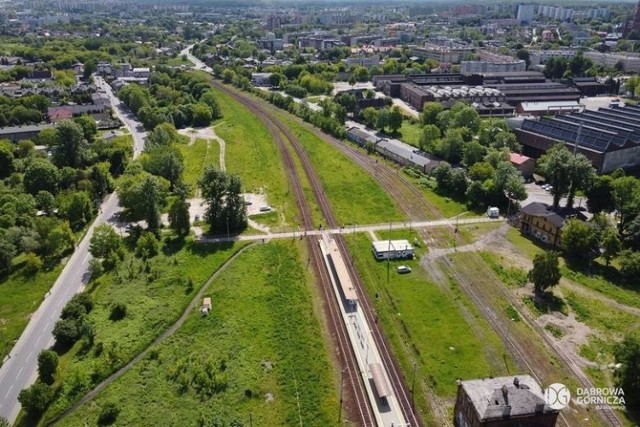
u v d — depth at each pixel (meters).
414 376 98.38
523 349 104.94
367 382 96.44
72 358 103.31
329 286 128.12
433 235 153.00
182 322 114.38
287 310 117.81
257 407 91.06
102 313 116.81
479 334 109.62
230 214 154.50
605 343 106.25
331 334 110.50
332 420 88.62
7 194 163.75
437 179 187.38
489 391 83.00
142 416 89.38
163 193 170.12
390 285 127.94
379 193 184.00
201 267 135.75
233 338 108.44
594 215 151.00
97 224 162.50
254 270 134.62
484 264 136.25
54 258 141.75
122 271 133.50
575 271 132.38
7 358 105.12
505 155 198.88
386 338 108.94
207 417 88.81
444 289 125.88
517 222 159.50
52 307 121.44
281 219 164.88
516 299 121.25
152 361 102.56
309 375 98.44
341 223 162.25
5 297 125.06
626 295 122.19
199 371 97.88
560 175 157.25
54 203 165.75
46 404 91.94
